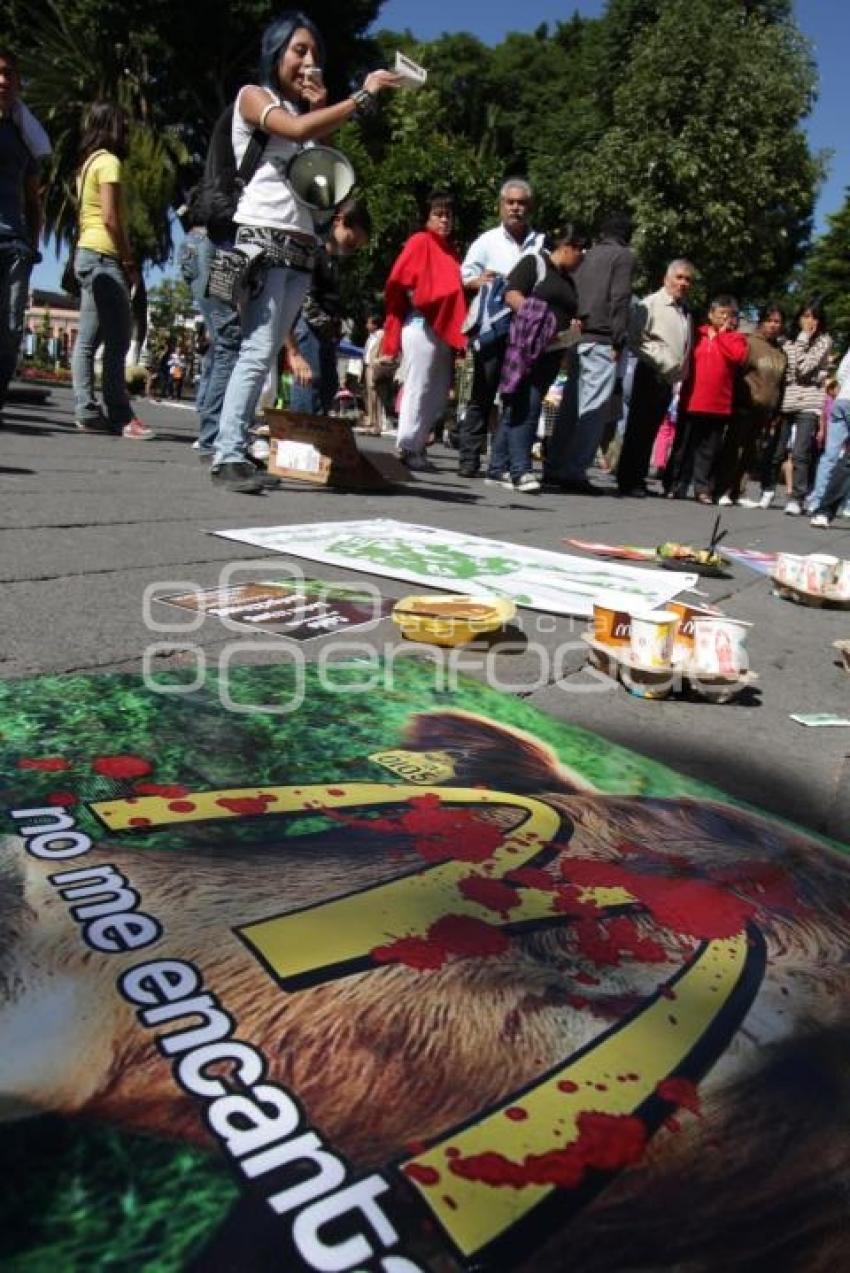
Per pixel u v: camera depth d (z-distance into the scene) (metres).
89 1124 0.83
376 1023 0.99
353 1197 0.78
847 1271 0.77
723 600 3.38
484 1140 0.85
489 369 6.79
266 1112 0.86
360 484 5.23
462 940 1.14
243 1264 0.72
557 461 6.99
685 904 1.29
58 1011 0.95
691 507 7.19
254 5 24.09
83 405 6.72
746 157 20.53
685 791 1.69
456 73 36.62
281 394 10.89
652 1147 0.87
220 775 1.52
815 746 2.04
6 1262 0.70
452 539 3.83
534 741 1.83
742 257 21.61
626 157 20.94
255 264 4.18
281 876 1.24
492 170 23.72
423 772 1.62
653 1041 1.01
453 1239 0.75
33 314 37.91
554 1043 0.99
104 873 1.21
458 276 6.38
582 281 6.69
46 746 1.55
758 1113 0.93
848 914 1.32
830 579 3.46
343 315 6.20
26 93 24.19
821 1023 1.07
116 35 24.77
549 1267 0.74
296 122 3.93
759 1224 0.80
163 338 27.22
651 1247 0.77
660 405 7.30
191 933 1.10
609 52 26.64
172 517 3.65
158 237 22.64
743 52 20.47
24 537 3.02
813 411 8.12
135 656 2.04
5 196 5.22
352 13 25.89
